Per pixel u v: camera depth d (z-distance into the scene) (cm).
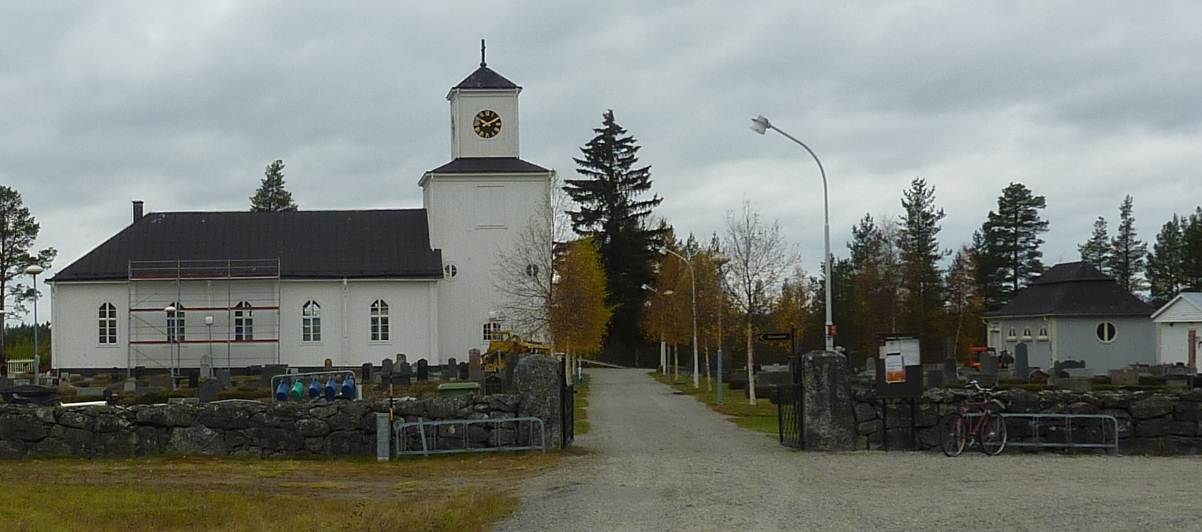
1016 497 1573
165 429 2300
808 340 7638
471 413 2297
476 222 6825
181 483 1884
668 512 1496
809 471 1934
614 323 9156
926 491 1655
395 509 1493
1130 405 2220
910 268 7731
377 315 6688
